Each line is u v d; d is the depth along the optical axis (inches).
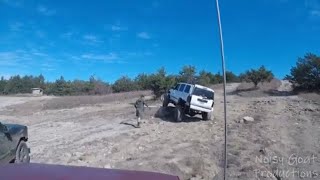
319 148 580.4
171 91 1024.9
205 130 770.2
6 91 2984.7
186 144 607.5
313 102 1250.6
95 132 751.1
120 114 1053.2
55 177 104.3
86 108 1286.9
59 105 1440.7
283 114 984.9
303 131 738.2
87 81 2623.0
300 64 1844.2
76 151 550.3
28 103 1627.7
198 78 2133.4
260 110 1085.8
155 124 863.7
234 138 660.1
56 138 685.3
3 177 103.7
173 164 458.3
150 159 494.0
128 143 616.7
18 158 384.2
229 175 428.8
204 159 489.7
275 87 2159.2
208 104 913.5
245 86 2208.4
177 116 900.6
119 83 2411.4
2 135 348.8
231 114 1027.3
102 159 499.2
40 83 3196.4
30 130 801.6
